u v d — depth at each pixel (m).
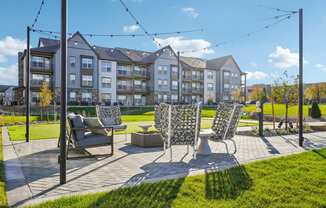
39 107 29.83
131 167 5.25
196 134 6.09
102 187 3.96
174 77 46.84
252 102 48.59
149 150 7.21
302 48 7.78
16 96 36.47
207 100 51.62
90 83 37.72
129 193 3.62
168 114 6.03
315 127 12.56
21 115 25.38
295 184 4.07
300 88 7.82
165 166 5.33
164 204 3.26
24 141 8.70
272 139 9.38
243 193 3.69
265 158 5.97
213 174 4.62
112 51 42.59
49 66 34.44
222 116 6.87
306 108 27.86
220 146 7.88
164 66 45.81
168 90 46.19
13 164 5.48
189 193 3.65
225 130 6.71
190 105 6.03
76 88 36.53
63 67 4.03
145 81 45.03
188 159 6.03
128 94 43.03
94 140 6.35
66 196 3.51
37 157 6.18
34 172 4.86
